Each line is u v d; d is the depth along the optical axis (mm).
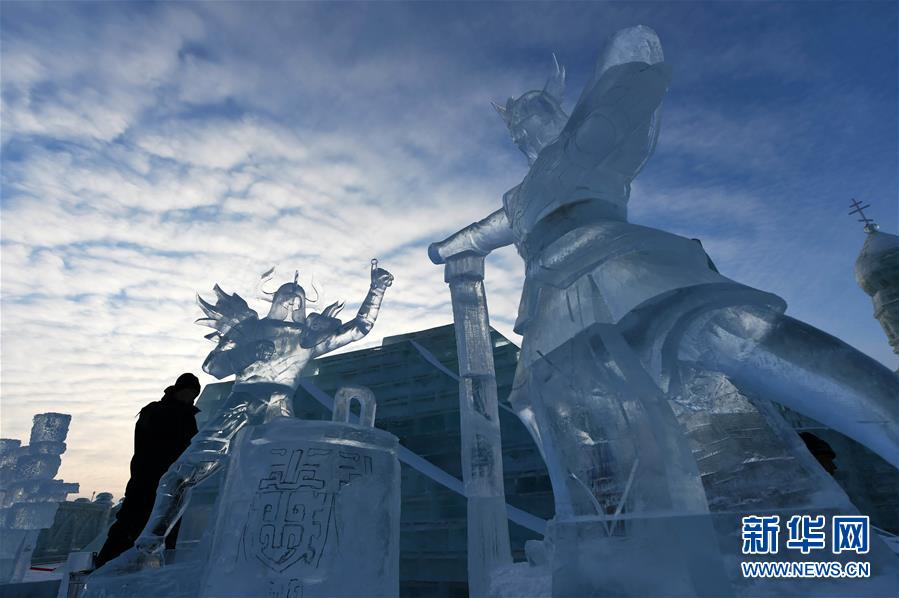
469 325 3564
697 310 2053
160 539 3594
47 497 8109
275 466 2584
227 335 5250
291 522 2408
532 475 5629
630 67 2615
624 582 1710
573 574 1857
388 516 2623
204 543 3404
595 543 1877
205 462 3980
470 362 3438
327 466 2580
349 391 3150
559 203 2748
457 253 3799
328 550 2363
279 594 2240
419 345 8914
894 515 4512
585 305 2416
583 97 2836
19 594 4781
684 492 1777
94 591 3262
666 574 1638
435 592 4504
